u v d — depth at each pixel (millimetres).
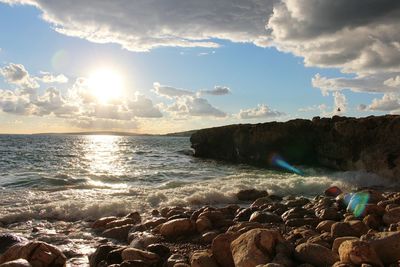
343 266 5168
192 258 6465
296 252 6129
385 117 29094
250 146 40688
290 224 9789
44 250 6750
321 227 8625
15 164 35344
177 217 10734
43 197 16125
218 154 47969
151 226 10156
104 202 14156
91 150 66375
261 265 5227
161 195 16297
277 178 23781
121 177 25094
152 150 67938
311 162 36469
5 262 6281
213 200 16094
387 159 25266
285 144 37594
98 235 10102
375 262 5285
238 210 12266
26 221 12008
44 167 32781
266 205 12750
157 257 6984
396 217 9109
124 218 11328
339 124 31578
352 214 10320
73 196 16484
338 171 30781
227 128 47062
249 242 6047
